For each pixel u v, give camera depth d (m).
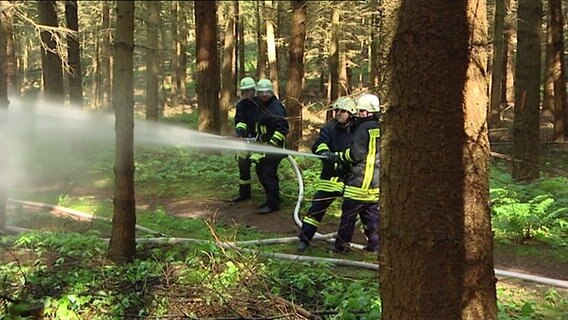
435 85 2.73
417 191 2.78
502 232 6.77
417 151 2.77
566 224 6.69
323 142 6.55
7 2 7.05
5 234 7.01
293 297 4.87
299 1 12.48
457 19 2.72
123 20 5.38
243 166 9.29
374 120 6.23
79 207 9.00
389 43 2.85
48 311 4.64
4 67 7.05
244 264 5.18
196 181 11.13
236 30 26.14
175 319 4.53
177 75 29.25
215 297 4.77
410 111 2.78
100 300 4.79
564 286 5.26
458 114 2.75
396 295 2.90
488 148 2.88
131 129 5.70
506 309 4.64
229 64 17.98
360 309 4.48
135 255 5.93
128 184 5.77
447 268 2.78
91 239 6.45
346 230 6.33
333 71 18.44
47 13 12.83
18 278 5.34
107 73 28.48
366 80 26.56
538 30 8.75
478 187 2.82
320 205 6.49
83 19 25.69
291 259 6.12
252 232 7.51
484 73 2.84
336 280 5.37
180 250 6.34
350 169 6.39
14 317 4.14
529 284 5.36
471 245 2.81
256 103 8.75
